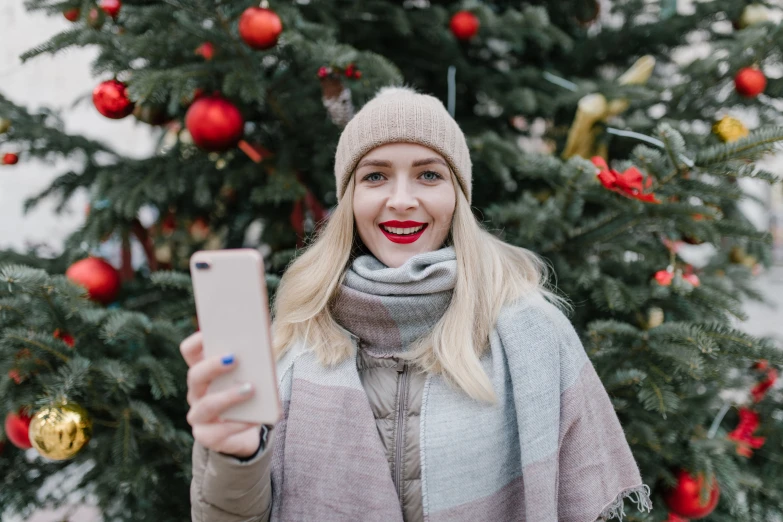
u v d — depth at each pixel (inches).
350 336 42.9
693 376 50.6
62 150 67.4
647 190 54.6
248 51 62.6
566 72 86.0
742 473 59.5
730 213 75.7
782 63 67.4
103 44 56.7
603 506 39.8
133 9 59.9
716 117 71.6
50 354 51.9
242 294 29.3
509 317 41.6
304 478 38.3
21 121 63.8
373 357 41.7
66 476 68.4
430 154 42.6
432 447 37.5
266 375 29.3
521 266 48.1
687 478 58.2
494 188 83.5
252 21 54.8
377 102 44.0
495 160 65.7
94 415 57.6
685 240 66.3
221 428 30.4
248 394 29.3
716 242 55.2
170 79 55.1
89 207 65.7
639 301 57.8
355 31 75.5
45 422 48.4
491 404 39.1
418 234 43.6
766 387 68.4
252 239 87.8
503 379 39.9
